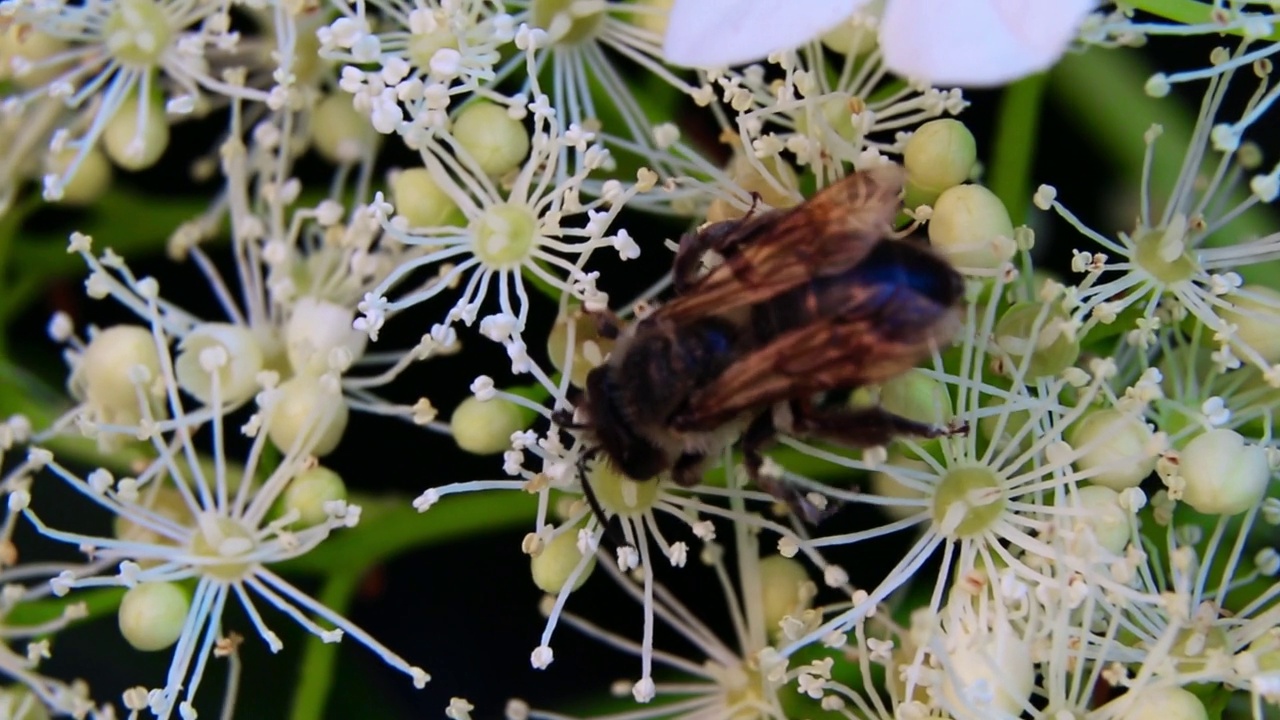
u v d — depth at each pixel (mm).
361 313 125
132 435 125
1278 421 122
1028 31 105
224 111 135
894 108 122
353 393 127
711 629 129
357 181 133
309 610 130
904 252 113
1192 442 118
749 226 117
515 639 132
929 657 120
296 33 127
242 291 133
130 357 125
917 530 127
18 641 129
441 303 131
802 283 114
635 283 128
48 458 123
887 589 120
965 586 118
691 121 130
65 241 132
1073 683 118
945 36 105
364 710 132
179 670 123
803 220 114
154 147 130
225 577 123
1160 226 122
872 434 117
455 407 130
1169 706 116
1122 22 120
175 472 123
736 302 115
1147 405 120
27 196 132
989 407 120
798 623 119
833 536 120
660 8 126
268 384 124
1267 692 114
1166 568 121
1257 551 122
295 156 131
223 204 131
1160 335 122
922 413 120
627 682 128
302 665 129
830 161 122
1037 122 130
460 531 127
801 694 124
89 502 132
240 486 124
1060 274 130
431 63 121
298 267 129
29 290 132
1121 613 118
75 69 129
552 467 119
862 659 119
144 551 123
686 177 124
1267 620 118
